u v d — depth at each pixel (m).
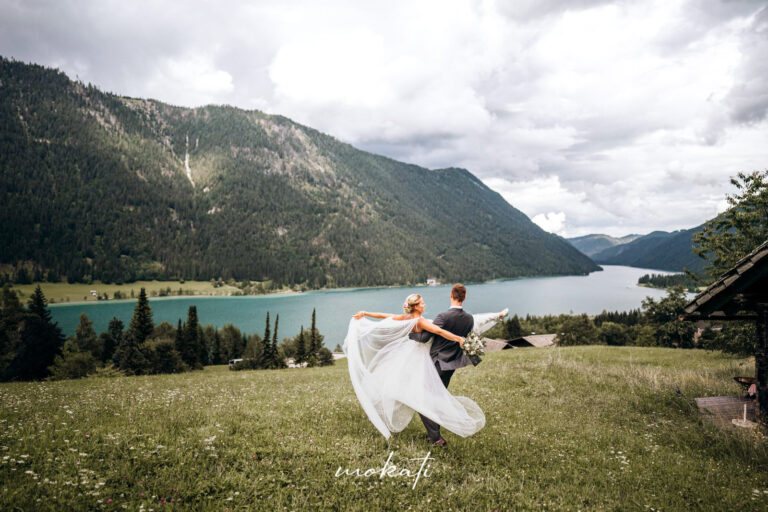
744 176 18.11
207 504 3.96
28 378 63.41
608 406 10.38
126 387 12.79
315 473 4.76
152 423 6.26
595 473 5.57
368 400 6.14
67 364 64.50
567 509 4.35
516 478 5.13
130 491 4.02
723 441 7.26
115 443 5.07
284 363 88.50
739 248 18.28
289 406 8.50
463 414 5.88
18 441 4.92
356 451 5.50
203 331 120.44
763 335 7.61
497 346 69.38
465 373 15.44
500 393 11.48
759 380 7.68
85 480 4.01
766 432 7.23
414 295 6.25
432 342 6.11
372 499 4.31
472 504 4.35
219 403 8.60
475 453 5.90
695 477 5.71
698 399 9.87
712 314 8.32
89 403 8.15
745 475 5.98
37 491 3.74
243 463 4.88
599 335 102.38
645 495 4.94
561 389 12.40
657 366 18.77
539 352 26.20
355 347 6.49
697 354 25.48
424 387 5.89
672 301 58.31
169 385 13.85
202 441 5.38
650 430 8.35
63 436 5.25
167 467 4.59
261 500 4.09
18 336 64.62
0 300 65.69
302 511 3.94
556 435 7.34
